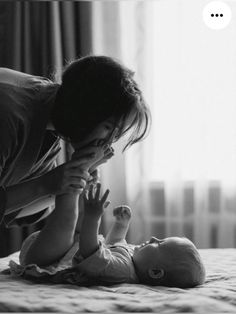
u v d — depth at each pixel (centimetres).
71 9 288
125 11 291
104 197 132
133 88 121
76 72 121
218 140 287
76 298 110
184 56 288
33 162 137
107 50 292
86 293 115
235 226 288
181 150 287
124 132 125
